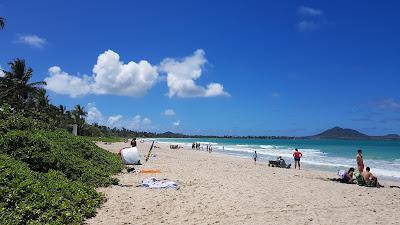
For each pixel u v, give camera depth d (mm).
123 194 15477
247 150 84250
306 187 19422
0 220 9445
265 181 21281
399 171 36844
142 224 11188
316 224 11672
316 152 78812
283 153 70938
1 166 12055
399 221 12422
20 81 57344
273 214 12828
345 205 14836
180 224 11289
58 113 81000
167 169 26031
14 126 18828
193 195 15844
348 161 50094
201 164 32469
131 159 28875
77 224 10641
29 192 11250
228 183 19688
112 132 167250
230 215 12547
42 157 15625
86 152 21938
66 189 12883
